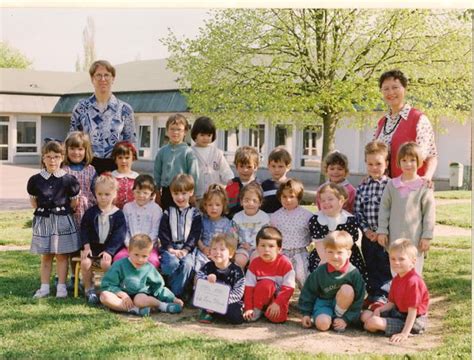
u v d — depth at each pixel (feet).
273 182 19.66
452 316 16.70
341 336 15.31
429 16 45.11
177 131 20.51
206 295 16.39
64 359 13.00
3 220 36.68
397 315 15.65
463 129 60.23
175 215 18.75
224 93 47.57
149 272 17.35
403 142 17.70
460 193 51.75
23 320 15.75
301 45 45.88
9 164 99.19
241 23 46.26
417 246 16.55
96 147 20.44
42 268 18.81
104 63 20.20
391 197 16.75
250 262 17.31
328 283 15.92
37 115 102.99
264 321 16.63
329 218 17.52
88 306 17.25
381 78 18.16
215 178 21.33
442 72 45.96
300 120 51.01
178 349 13.66
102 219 18.45
